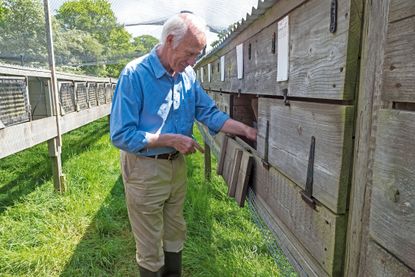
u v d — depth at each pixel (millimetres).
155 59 2107
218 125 2398
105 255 3188
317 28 1172
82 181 4910
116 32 31781
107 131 10250
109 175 5363
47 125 4199
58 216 3879
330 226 1146
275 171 1728
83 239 3459
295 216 1461
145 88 2080
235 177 2350
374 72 921
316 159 1237
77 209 4008
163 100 2146
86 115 6707
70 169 5355
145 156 2186
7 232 3439
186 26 1907
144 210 2268
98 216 3867
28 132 3691
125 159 2240
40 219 3752
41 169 5363
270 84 1736
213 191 4621
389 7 848
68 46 17094
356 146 1027
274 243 1955
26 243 3307
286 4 1448
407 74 790
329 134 1131
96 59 18625
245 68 2277
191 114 2361
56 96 4516
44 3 4363
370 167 958
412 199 786
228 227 3619
